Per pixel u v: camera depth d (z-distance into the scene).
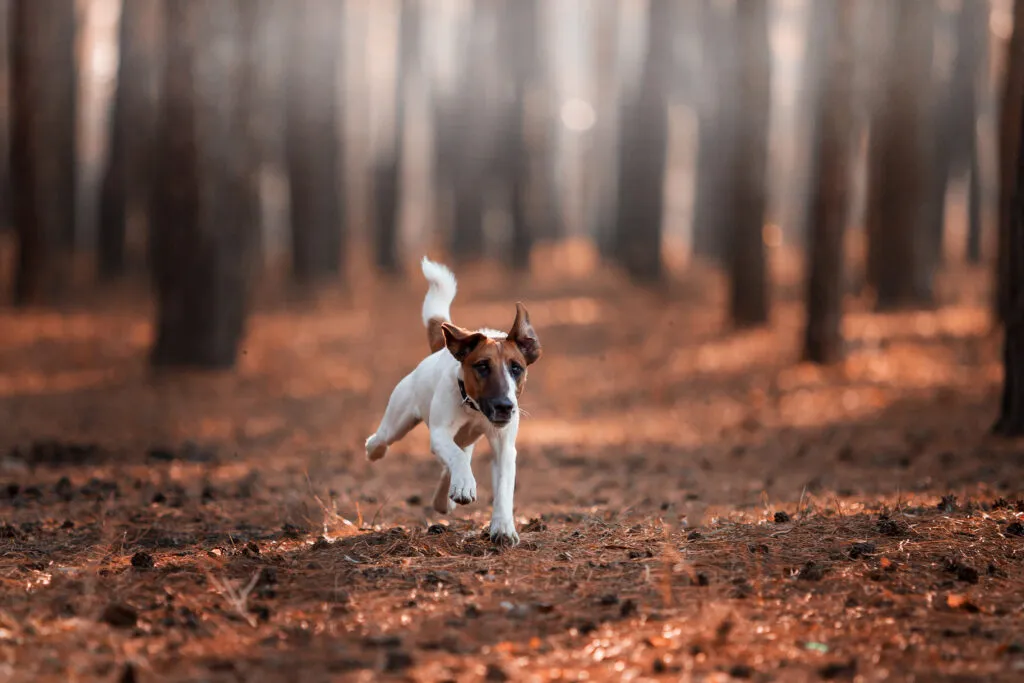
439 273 7.74
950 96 33.38
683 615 5.48
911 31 25.05
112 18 46.75
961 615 5.45
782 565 6.28
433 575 6.18
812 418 14.64
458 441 7.23
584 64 62.94
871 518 7.41
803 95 39.84
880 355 19.03
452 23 55.94
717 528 7.39
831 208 18.34
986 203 44.12
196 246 19.14
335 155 36.72
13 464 10.93
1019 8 17.73
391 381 19.23
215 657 4.95
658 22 35.25
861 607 5.57
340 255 37.03
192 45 18.72
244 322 21.08
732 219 24.55
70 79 35.09
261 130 28.89
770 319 24.38
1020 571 6.18
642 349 22.66
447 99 47.66
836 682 4.61
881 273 25.62
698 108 45.06
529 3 41.16
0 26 40.38
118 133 35.19
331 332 26.02
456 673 4.73
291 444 13.13
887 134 25.47
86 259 38.03
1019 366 11.45
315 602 5.79
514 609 5.54
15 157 27.73
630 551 6.74
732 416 15.26
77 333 24.36
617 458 12.03
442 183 47.69
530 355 6.68
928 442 11.88
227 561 6.66
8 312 26.89
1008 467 9.90
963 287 29.80
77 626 5.38
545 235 48.06
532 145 41.72
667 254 41.56
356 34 48.00
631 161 35.62
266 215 50.44
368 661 4.87
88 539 7.53
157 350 19.44
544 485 10.50
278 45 34.91
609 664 4.85
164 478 10.39
